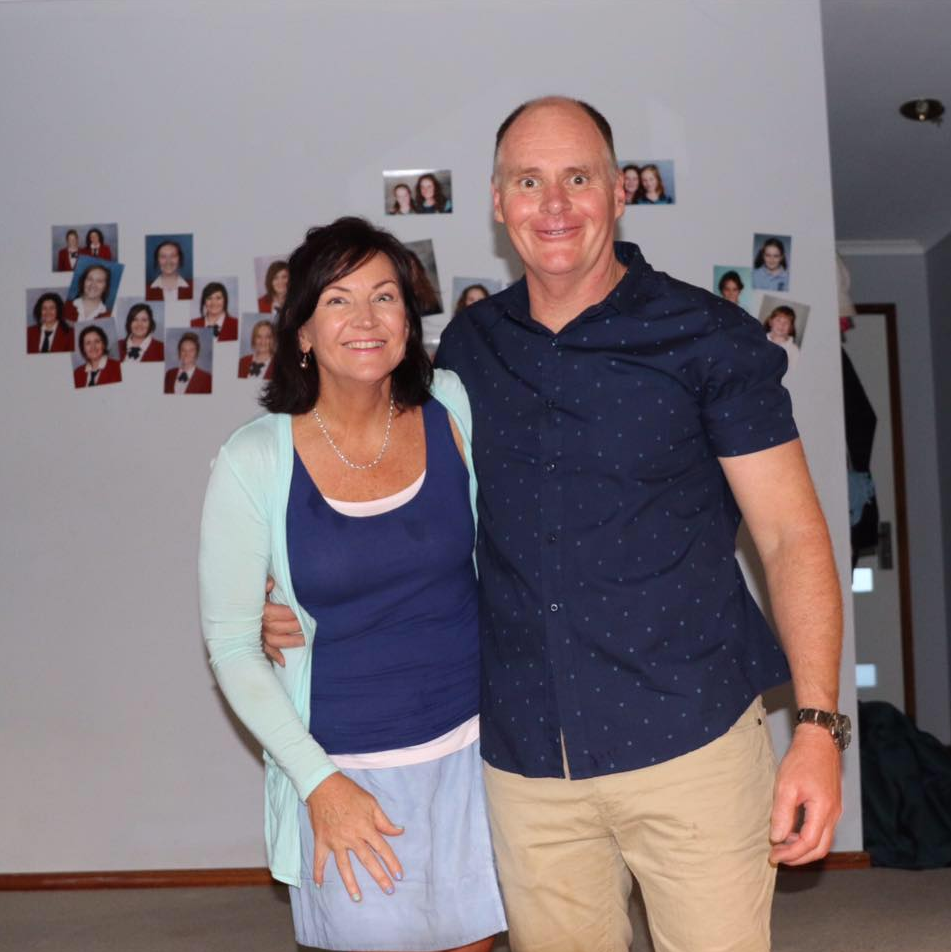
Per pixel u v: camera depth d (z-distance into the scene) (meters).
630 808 1.64
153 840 3.50
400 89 3.52
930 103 4.25
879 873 3.46
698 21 3.50
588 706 1.63
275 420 1.69
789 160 3.49
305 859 1.71
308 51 3.53
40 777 3.51
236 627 1.68
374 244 1.65
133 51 3.54
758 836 1.64
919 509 5.98
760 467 1.63
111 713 3.51
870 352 6.05
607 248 1.71
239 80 3.54
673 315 1.65
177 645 3.51
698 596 1.64
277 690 1.67
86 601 3.52
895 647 5.94
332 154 3.53
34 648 3.52
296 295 1.65
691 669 1.62
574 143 1.68
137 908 3.31
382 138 3.53
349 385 1.65
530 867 1.71
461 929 1.74
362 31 3.53
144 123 3.54
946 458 5.80
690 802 1.61
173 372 3.51
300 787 1.63
